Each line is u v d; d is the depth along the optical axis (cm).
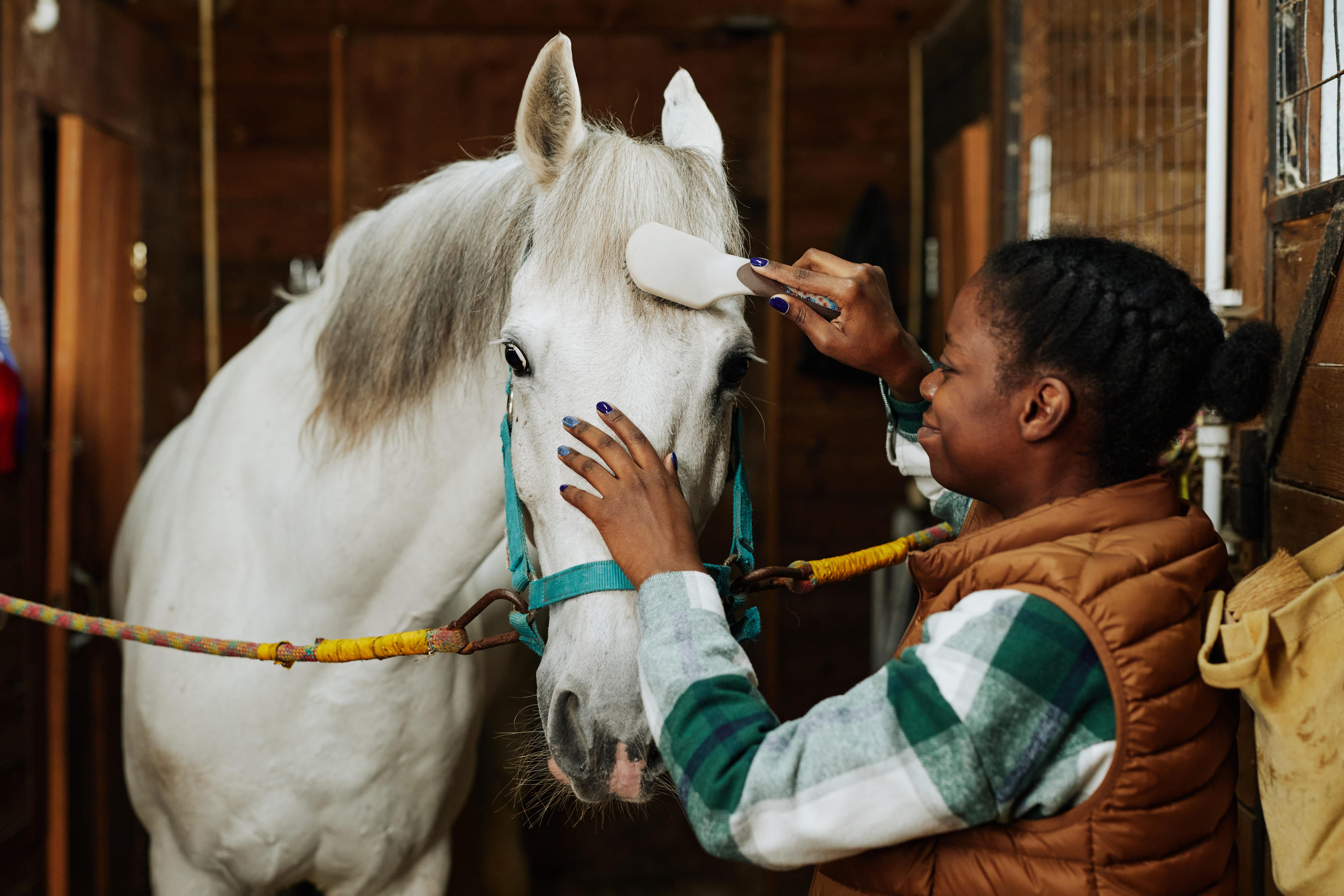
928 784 60
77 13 204
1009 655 61
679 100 110
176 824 127
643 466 74
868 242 276
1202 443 113
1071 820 62
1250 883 107
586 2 274
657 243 81
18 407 166
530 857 271
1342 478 93
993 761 60
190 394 271
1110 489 67
